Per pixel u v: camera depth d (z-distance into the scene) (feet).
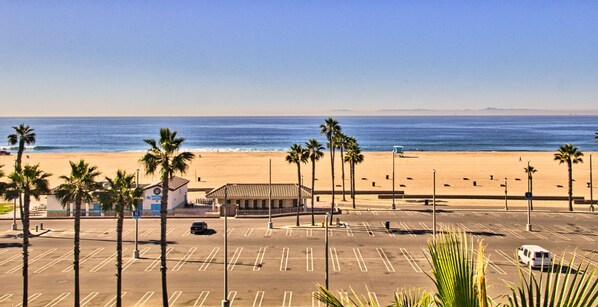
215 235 230.27
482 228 244.42
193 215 277.64
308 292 149.79
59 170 508.53
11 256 193.26
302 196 288.92
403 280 160.35
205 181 437.99
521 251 179.63
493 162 568.82
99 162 578.66
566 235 228.43
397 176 460.96
